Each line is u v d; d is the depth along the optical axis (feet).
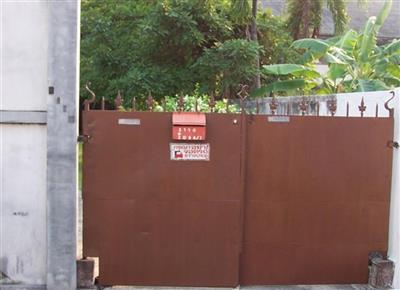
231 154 23.44
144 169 23.31
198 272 23.68
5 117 22.47
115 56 55.62
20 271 23.04
